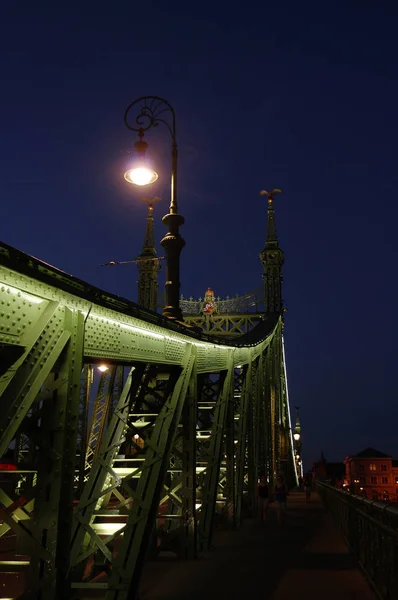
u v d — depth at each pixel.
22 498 5.34
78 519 7.62
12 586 8.40
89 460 17.16
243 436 18.52
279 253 41.53
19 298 4.89
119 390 19.42
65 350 5.59
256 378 23.67
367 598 8.24
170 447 8.84
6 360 4.93
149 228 38.84
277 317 39.19
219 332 39.81
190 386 11.17
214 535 15.37
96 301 6.30
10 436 4.70
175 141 12.89
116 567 7.11
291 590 8.71
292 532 16.34
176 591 8.48
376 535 8.34
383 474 115.56
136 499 7.75
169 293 12.20
